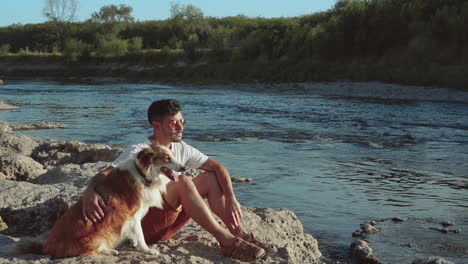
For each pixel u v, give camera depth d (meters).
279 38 43.50
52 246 3.58
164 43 66.38
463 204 7.52
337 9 44.03
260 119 18.38
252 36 46.03
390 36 35.62
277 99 26.11
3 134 10.02
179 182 3.95
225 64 43.44
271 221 5.31
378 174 9.66
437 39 33.28
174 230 4.21
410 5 35.97
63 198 5.07
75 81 45.38
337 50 37.53
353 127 16.31
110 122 17.52
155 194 3.70
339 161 10.95
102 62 55.66
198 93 30.55
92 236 3.50
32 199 5.40
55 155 9.39
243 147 12.70
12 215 5.04
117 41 56.75
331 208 7.27
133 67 52.00
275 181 8.99
